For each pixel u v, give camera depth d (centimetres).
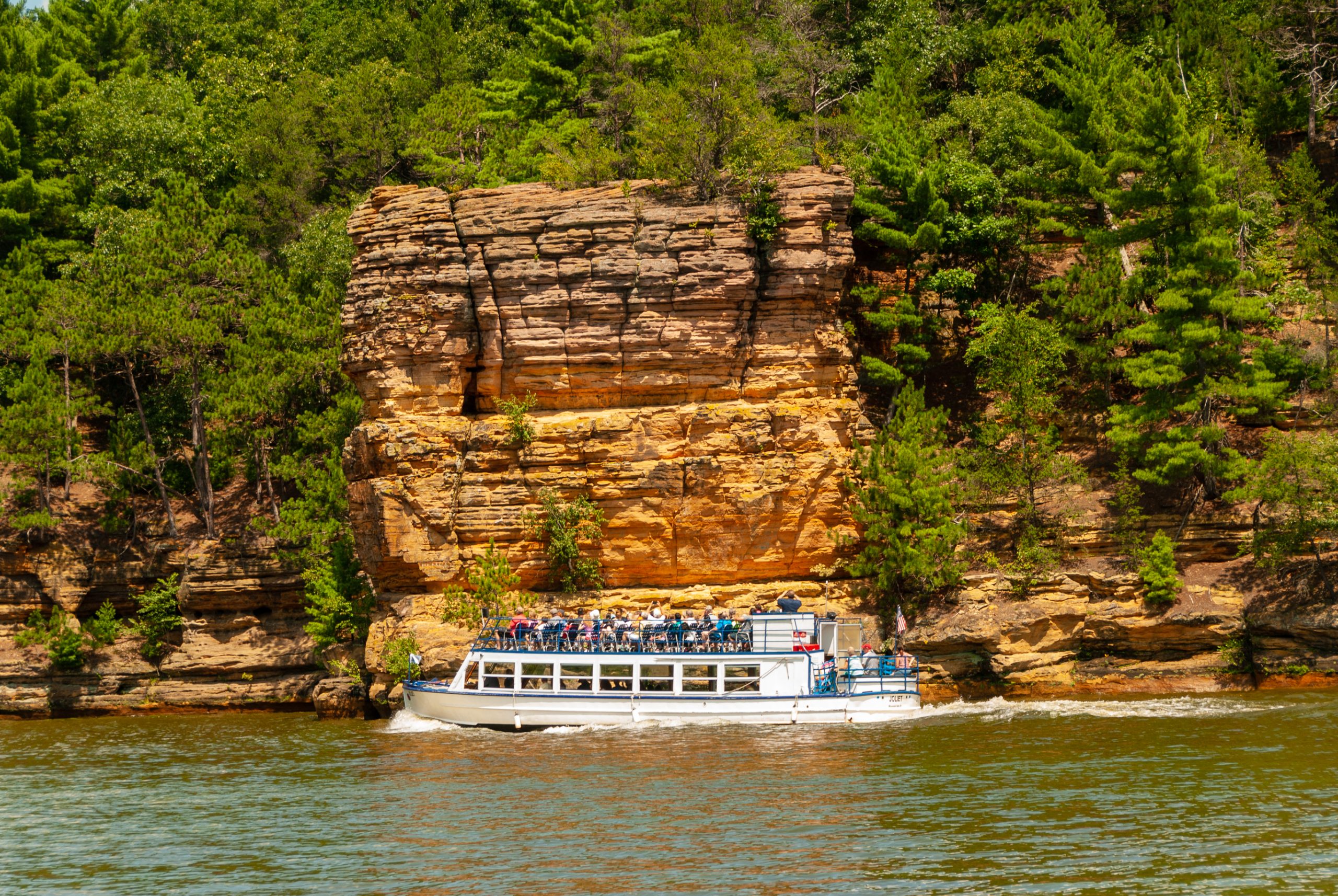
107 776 4247
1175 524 5650
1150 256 6125
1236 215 5731
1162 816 3159
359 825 3331
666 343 5594
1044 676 5366
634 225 5647
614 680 4844
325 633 5822
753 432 5494
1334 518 5262
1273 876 2672
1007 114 6656
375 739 4838
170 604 6431
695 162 5691
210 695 6238
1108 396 6159
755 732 4544
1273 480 5384
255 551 6388
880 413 6438
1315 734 4141
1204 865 2759
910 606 5547
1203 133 5694
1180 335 5631
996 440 5819
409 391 5591
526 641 4972
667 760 4038
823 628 4972
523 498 5469
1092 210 6800
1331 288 6247
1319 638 5244
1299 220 6531
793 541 5569
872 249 6600
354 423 6638
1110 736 4222
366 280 5703
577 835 3108
